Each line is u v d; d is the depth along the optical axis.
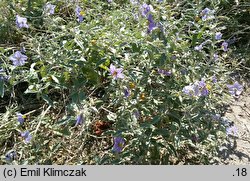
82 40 0.51
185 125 0.48
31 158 0.45
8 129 0.48
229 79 0.61
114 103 0.49
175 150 0.47
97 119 0.52
